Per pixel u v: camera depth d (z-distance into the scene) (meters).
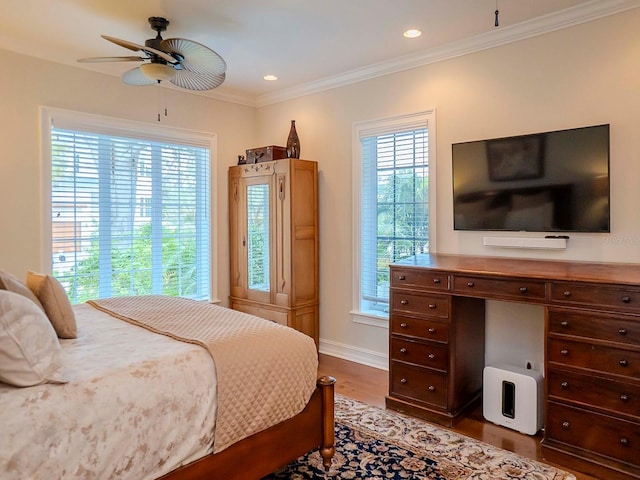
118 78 3.79
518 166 3.01
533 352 2.98
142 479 1.50
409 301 2.90
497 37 3.09
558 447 2.29
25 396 1.35
